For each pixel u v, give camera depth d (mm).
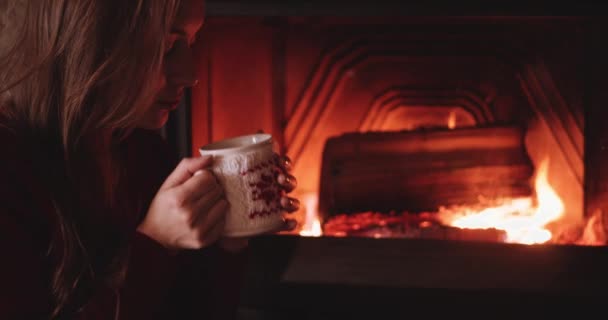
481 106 1656
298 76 1623
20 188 559
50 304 589
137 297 614
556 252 1207
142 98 600
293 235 1284
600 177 1440
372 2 1239
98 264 626
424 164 1510
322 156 1529
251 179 637
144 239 619
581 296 1152
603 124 1415
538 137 1563
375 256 1229
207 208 625
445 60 1628
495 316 1187
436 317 1204
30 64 567
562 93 1488
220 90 1438
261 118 1597
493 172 1518
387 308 1212
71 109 571
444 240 1258
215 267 823
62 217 583
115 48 568
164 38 602
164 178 874
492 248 1226
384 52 1619
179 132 1287
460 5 1227
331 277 1213
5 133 565
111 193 647
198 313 828
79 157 594
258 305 1244
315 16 1266
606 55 1379
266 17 1315
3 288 539
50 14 561
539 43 1513
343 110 1691
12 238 543
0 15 575
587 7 1208
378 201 1521
